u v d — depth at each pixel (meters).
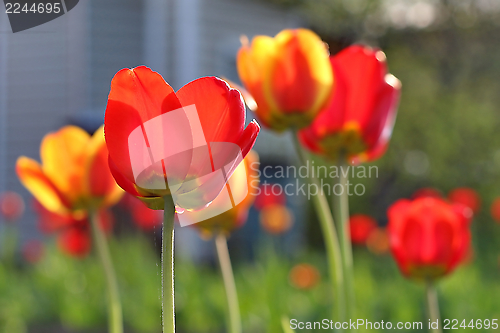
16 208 5.04
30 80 7.62
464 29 11.34
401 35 11.98
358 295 3.20
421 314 2.72
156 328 3.68
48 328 4.09
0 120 7.80
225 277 1.25
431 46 11.68
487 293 3.48
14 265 5.61
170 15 7.31
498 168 10.00
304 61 1.06
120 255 4.96
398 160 10.34
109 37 7.37
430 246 1.16
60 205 1.09
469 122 10.34
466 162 10.16
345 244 1.09
